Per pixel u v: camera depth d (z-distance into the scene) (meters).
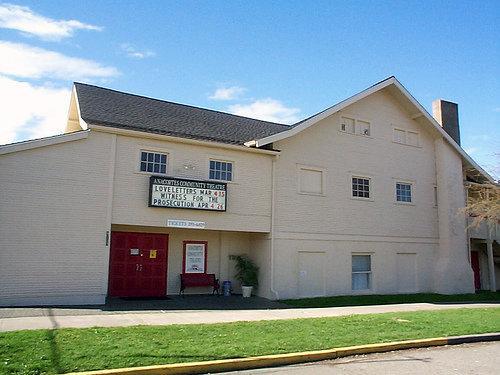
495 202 21.52
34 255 13.65
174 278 17.69
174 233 17.92
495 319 13.08
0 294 13.14
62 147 14.36
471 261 25.88
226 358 7.98
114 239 16.77
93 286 14.32
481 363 8.53
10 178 13.55
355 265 20.42
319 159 19.75
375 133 21.72
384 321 12.24
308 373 7.67
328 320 12.17
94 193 14.68
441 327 11.60
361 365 8.30
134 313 12.71
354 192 20.73
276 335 9.91
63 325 10.12
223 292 18.34
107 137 15.16
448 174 23.31
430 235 22.84
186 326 10.41
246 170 17.80
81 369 6.96
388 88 22.30
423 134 23.53
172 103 20.91
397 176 22.14
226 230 17.05
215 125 19.48
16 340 8.20
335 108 19.53
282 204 18.48
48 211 13.95
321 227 19.36
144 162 15.88
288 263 18.27
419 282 22.05
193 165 16.69
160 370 7.25
